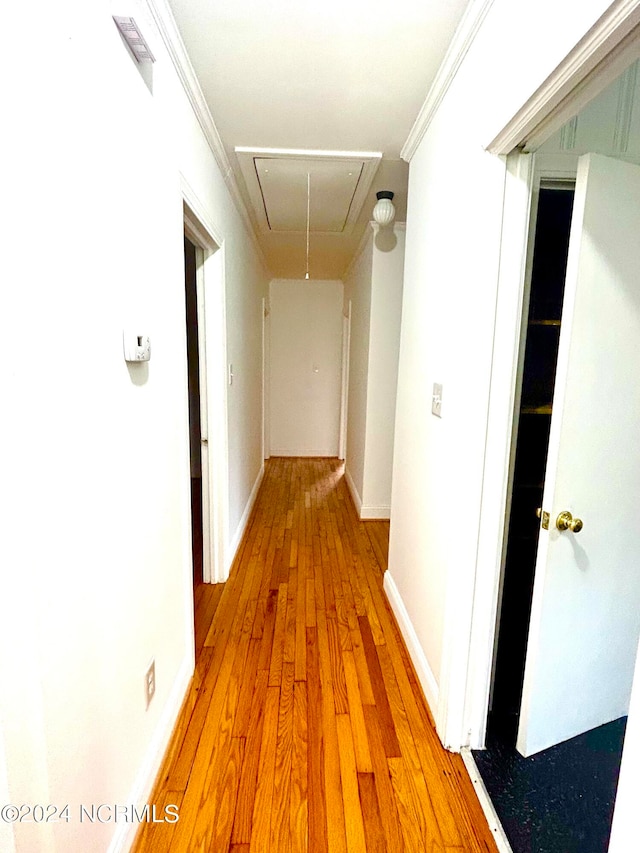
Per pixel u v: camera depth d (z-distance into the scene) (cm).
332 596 231
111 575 98
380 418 335
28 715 70
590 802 123
